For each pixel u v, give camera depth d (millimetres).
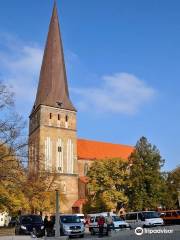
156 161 56906
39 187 33875
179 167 70188
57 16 82125
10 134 27984
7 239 24438
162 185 56312
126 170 59969
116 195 57406
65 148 74125
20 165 28328
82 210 66250
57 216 29047
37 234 30672
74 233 30922
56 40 80625
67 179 72250
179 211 41719
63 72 80000
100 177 60250
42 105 74188
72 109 77438
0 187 31922
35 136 75125
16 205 41781
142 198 54906
